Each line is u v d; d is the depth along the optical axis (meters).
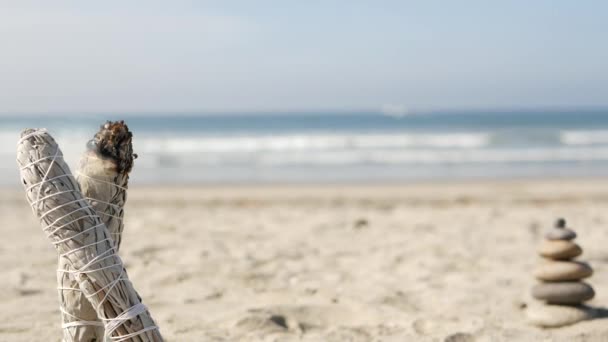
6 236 8.06
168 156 24.86
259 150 27.17
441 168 21.34
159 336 2.56
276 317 4.48
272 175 19.80
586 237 7.95
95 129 50.94
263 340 3.97
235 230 8.59
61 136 38.66
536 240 7.87
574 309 4.33
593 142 29.61
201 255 6.62
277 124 55.75
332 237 8.09
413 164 22.44
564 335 4.05
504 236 8.14
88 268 2.46
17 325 4.13
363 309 4.68
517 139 31.47
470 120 62.94
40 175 2.47
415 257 6.77
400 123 56.38
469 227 8.92
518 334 4.05
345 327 4.24
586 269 4.36
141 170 21.16
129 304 2.50
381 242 7.73
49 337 3.90
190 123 58.38
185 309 4.70
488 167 21.48
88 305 2.67
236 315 4.51
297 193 14.35
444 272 6.07
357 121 61.59
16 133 36.16
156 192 14.69
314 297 5.09
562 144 28.95
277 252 6.96
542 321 4.29
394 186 16.03
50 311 4.49
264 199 12.98
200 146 29.05
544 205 11.69
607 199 12.48
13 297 4.87
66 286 2.65
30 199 2.49
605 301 4.92
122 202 2.75
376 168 21.48
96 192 2.65
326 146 29.83
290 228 8.80
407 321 4.41
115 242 2.73
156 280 5.54
